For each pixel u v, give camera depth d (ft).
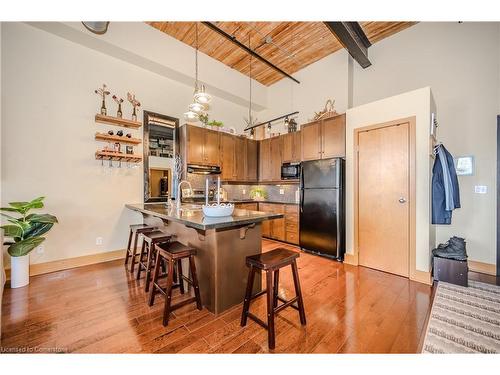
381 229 10.15
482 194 10.06
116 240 11.64
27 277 8.41
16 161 9.08
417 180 9.19
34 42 9.48
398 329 5.87
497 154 9.75
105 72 11.37
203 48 14.24
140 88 12.61
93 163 10.96
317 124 13.01
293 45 14.14
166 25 12.13
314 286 8.47
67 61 10.27
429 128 8.93
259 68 16.79
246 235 7.31
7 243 8.07
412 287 8.41
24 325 5.93
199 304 6.75
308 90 16.57
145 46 11.87
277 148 16.76
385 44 13.21
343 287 8.39
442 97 11.18
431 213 9.05
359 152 11.03
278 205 15.52
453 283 8.61
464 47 10.63
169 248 6.64
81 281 8.76
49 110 9.80
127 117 12.05
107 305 6.97
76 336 5.51
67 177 10.25
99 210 11.13
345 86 14.47
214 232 6.50
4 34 8.85
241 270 7.17
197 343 5.32
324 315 6.52
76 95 10.49
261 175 18.02
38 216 8.37
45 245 9.70
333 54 15.08
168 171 13.66
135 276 9.31
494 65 9.90
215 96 16.99
